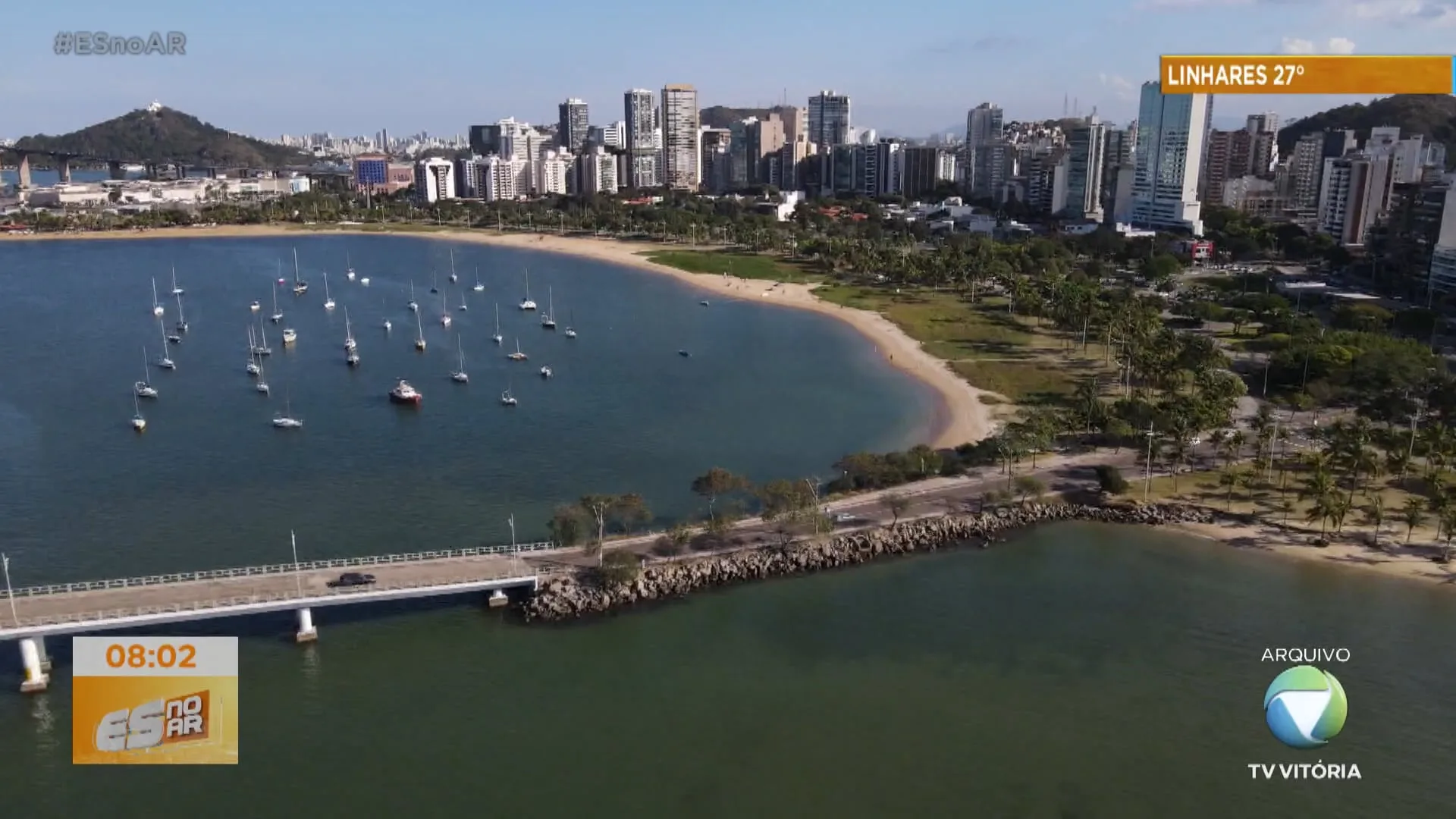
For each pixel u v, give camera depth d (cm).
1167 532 18212
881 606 15562
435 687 13300
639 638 14538
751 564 16462
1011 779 11569
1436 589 15912
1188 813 11019
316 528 18338
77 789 11388
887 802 11150
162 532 18112
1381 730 12394
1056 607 15512
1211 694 13212
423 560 16125
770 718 12706
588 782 11469
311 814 10944
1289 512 18850
